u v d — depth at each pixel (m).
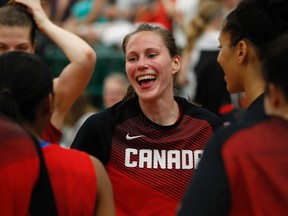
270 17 3.73
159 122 4.85
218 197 3.20
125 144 4.75
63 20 12.02
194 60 9.22
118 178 4.71
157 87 4.81
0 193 3.42
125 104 4.89
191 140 4.79
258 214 3.13
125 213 4.68
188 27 9.58
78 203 3.63
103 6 12.20
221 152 3.25
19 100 3.63
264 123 3.28
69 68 4.91
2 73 3.64
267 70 3.26
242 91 3.95
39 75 3.67
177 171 4.71
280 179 3.14
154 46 4.84
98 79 11.48
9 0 5.79
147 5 11.95
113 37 11.67
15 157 3.46
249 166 3.18
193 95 8.89
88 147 4.78
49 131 4.89
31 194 3.49
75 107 9.12
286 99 3.23
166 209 4.66
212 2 9.45
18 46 5.03
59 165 3.62
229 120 7.27
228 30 3.86
